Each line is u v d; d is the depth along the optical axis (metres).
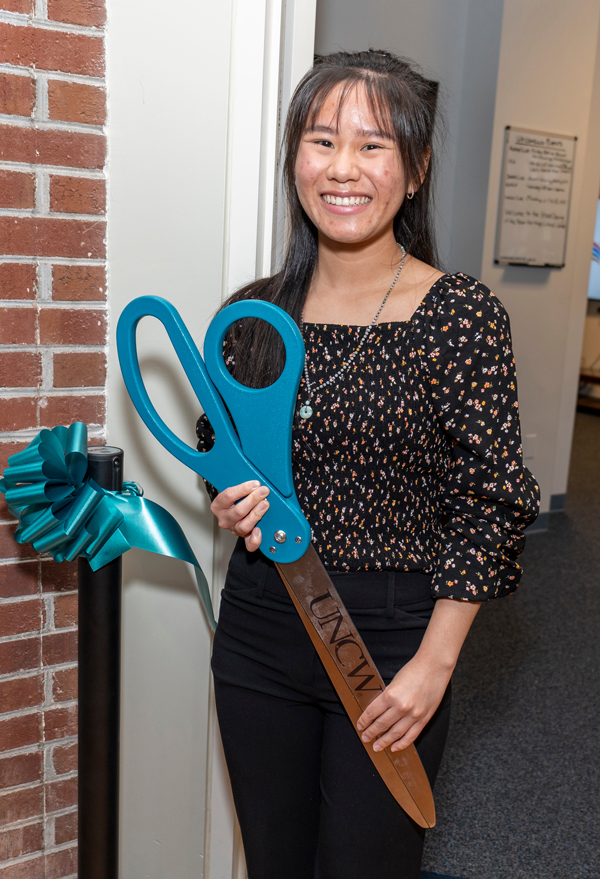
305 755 1.07
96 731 1.14
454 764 2.13
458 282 0.97
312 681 1.00
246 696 1.07
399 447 0.96
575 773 2.12
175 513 1.37
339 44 3.24
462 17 3.62
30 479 1.03
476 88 3.63
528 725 2.33
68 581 1.34
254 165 1.26
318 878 1.04
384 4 3.31
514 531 0.95
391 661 0.99
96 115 1.21
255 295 1.13
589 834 1.88
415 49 3.50
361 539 0.99
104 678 1.13
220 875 1.50
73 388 1.29
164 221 1.26
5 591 1.30
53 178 1.21
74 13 1.17
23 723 1.36
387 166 0.95
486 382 0.93
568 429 4.42
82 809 1.17
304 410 0.98
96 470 1.09
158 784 1.47
